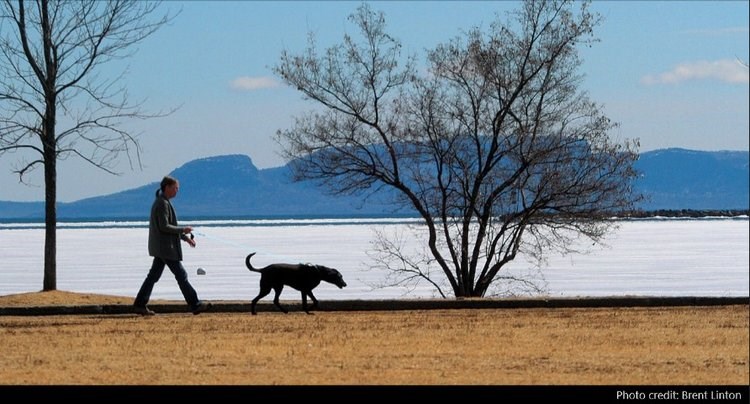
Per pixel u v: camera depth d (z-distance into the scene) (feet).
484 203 87.35
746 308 62.13
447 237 87.20
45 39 69.67
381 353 44.70
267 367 41.34
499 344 47.14
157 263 60.29
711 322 54.90
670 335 49.78
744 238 262.67
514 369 40.45
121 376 39.60
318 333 51.49
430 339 48.93
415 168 87.71
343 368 40.91
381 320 57.11
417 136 87.56
